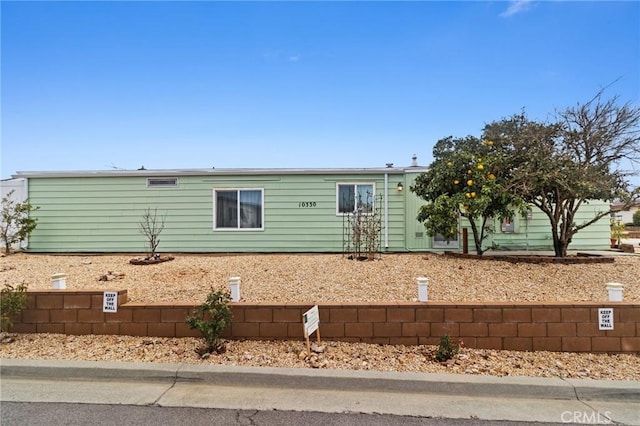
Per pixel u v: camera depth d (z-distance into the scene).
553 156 7.38
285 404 2.94
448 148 8.62
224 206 10.94
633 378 3.30
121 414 2.78
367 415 2.77
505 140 8.43
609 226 11.01
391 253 10.04
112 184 10.88
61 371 3.44
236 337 4.03
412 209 10.67
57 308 4.23
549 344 3.85
